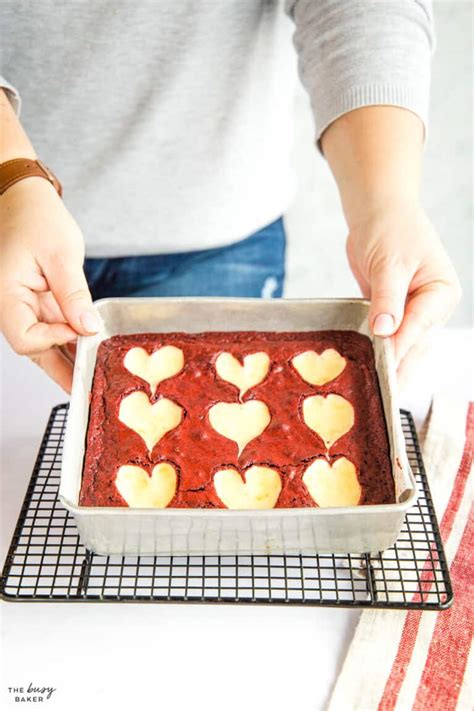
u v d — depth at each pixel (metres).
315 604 0.81
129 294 1.50
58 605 0.86
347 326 1.07
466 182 2.44
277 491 0.88
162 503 0.87
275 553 0.84
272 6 1.23
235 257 1.50
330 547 0.83
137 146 1.32
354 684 0.76
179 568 0.88
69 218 1.00
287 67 1.36
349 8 1.07
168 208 1.40
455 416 1.05
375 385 0.99
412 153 1.05
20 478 1.01
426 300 0.98
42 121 1.29
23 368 1.22
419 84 1.07
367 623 0.81
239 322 1.08
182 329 1.09
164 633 0.83
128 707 0.77
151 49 1.22
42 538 0.91
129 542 0.82
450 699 0.75
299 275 2.58
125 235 1.42
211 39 1.23
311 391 0.99
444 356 1.23
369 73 1.05
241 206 1.43
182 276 1.48
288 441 0.93
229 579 0.87
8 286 0.95
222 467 0.90
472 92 2.32
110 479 0.89
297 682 0.79
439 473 0.98
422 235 0.99
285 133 1.45
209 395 0.99
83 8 1.17
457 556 0.88
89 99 1.27
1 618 0.84
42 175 1.02
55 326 0.97
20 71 1.23
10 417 1.12
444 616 0.82
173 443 0.92
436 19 2.25
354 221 1.05
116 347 1.06
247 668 0.80
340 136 1.08
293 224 2.51
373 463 0.90
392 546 0.85
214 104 1.30
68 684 0.79
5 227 0.98
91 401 0.98
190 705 0.77
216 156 1.36
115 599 0.81
